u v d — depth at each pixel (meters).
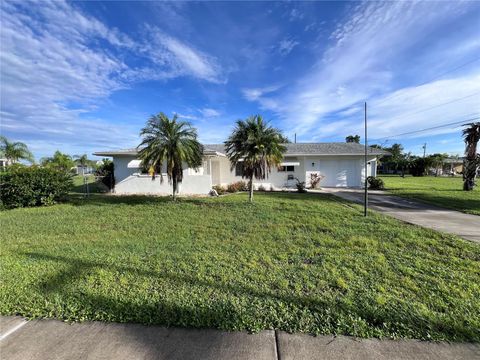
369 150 21.52
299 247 5.53
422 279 3.91
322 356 2.31
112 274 4.05
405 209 10.74
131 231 7.09
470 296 3.38
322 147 22.89
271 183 20.58
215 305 3.10
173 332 2.64
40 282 3.76
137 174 16.55
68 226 7.70
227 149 12.25
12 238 6.50
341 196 15.08
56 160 33.72
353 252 5.19
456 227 7.42
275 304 3.14
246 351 2.38
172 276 3.98
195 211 9.86
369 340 2.53
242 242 5.94
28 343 2.49
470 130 17.81
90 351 2.37
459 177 38.59
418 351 2.38
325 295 3.38
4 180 11.35
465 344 2.47
